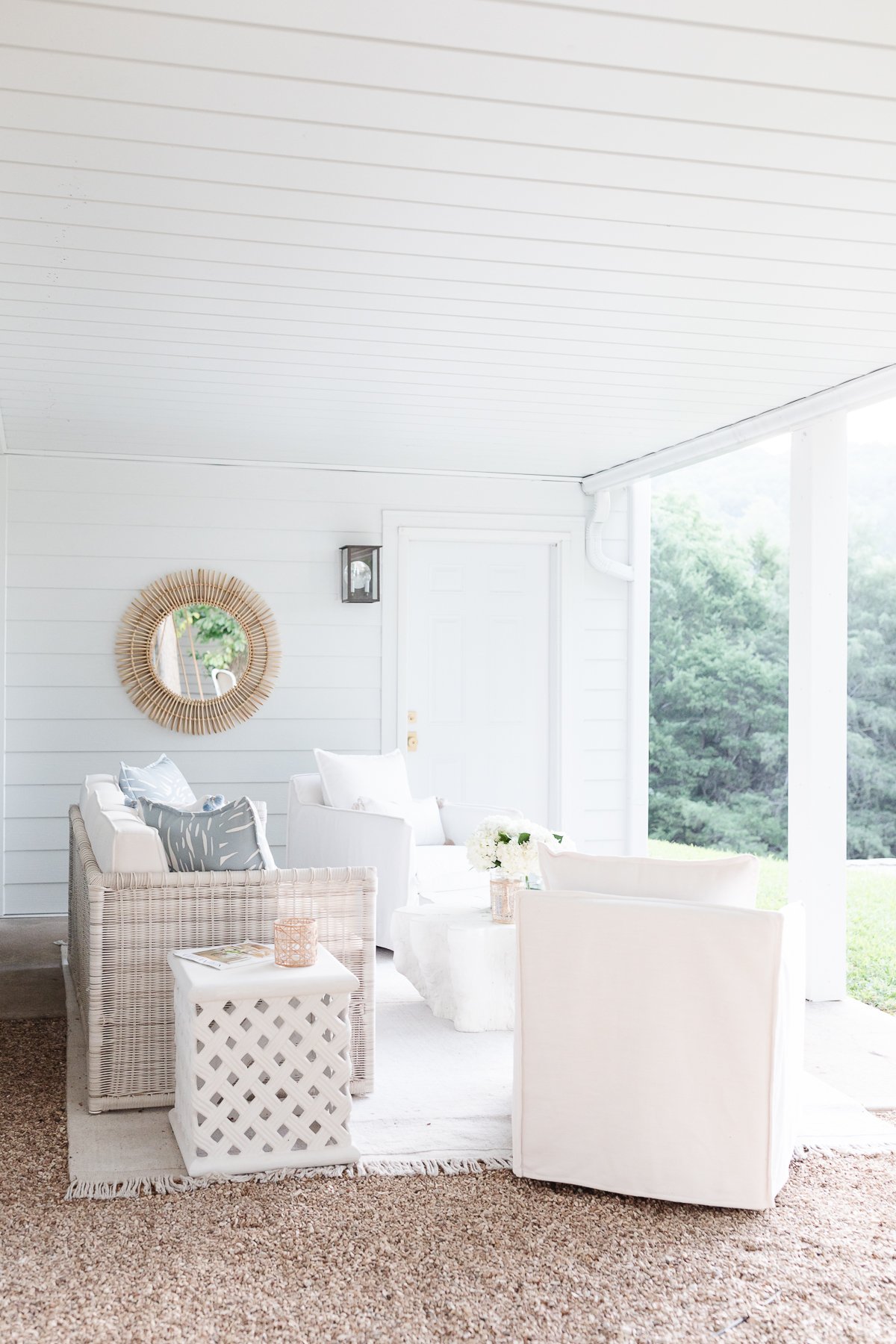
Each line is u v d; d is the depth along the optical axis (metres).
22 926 6.20
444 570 7.15
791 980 2.96
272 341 4.23
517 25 2.15
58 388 4.98
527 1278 2.49
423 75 2.34
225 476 6.72
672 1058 2.85
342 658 6.91
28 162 2.74
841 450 5.02
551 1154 2.97
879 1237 2.71
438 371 4.66
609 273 3.50
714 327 4.03
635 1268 2.54
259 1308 2.36
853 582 13.04
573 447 6.26
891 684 12.76
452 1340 2.25
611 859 3.09
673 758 13.35
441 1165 3.08
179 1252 2.59
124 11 2.11
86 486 6.52
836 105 2.46
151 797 5.03
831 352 4.33
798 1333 2.30
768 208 3.00
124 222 3.11
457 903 4.82
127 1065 3.47
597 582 7.32
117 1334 2.26
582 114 2.50
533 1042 2.99
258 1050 3.07
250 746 6.77
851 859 12.57
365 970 3.64
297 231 3.17
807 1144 3.27
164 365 4.58
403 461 6.73
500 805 7.23
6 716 6.43
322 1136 3.11
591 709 7.30
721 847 13.01
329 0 2.07
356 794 5.91
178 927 3.52
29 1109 3.47
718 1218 2.80
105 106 2.47
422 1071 3.84
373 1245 2.63
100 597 6.55
